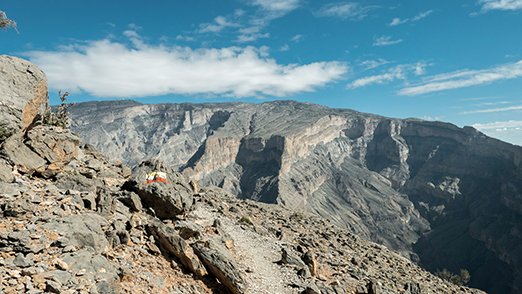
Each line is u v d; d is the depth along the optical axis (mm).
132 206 19547
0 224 13039
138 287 13945
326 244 36125
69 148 21578
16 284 10625
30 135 20047
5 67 22328
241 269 20234
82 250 13227
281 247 27672
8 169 16766
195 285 16438
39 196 16047
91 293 11539
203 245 19469
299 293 20609
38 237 12789
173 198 20953
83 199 17375
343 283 25156
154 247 17125
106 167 24859
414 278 36656
